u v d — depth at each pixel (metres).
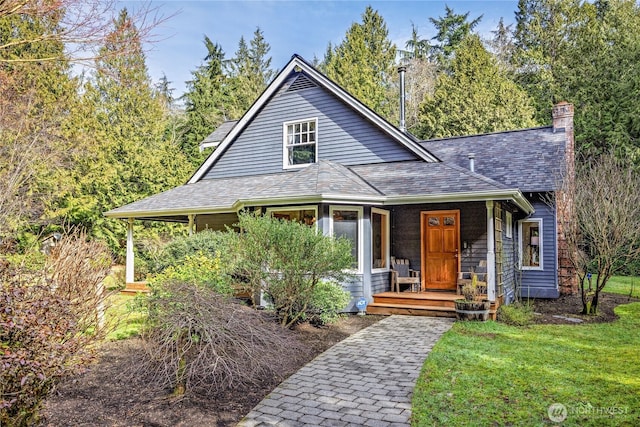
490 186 10.02
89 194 17.56
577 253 11.29
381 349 7.43
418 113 31.72
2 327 3.79
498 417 4.63
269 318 6.78
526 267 14.27
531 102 27.67
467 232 11.95
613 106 22.69
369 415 4.75
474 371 6.14
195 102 29.12
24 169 12.19
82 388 5.37
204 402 5.07
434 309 10.31
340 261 8.22
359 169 12.85
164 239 19.05
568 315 10.88
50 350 4.02
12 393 3.77
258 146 14.94
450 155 15.96
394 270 12.08
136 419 4.60
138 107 21.52
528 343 7.72
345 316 10.42
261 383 5.78
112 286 15.50
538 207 14.08
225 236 11.01
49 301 4.29
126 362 6.05
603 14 29.64
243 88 33.22
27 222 13.31
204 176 16.14
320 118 13.88
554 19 30.50
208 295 5.77
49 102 15.77
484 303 9.57
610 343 7.77
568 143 14.55
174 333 5.24
